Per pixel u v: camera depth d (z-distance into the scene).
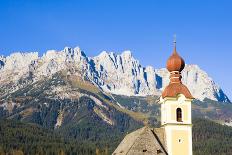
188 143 145.38
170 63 152.88
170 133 145.00
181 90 148.25
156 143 140.25
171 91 148.25
